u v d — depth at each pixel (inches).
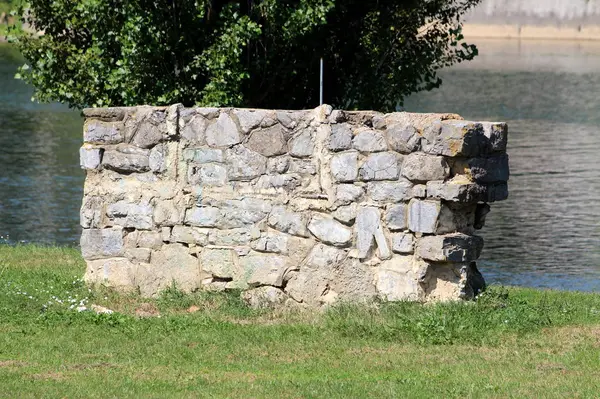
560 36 4613.7
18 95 2736.2
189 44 912.3
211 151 656.4
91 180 687.7
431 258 599.8
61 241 1163.9
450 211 601.0
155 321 607.5
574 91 2982.3
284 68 951.0
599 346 551.5
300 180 635.5
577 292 813.9
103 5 892.6
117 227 681.6
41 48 951.6
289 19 895.7
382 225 612.4
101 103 928.3
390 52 1003.3
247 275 648.4
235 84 891.4
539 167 1740.9
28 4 955.3
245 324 606.9
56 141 1973.4
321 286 629.6
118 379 493.0
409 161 603.5
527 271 1049.5
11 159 1756.9
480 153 601.3
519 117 2443.4
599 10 4586.6
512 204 1428.4
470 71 3531.0
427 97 2822.3
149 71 909.8
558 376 496.1
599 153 1893.5
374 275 617.3
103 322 604.4
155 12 895.7
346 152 619.8
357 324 580.4
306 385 479.8
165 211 667.4
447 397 461.7
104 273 687.1
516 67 3656.5
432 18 1018.7
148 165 672.4
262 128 643.5
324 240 628.1
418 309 594.9
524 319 595.5
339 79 994.7
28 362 526.6
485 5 4594.0
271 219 641.6
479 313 590.2
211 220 656.4
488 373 502.0
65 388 474.9
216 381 490.6
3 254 908.6
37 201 1409.9
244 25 882.1
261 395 465.4
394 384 479.2
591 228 1270.9
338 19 979.3
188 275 664.4
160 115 666.2
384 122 610.2
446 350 547.2
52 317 611.2
